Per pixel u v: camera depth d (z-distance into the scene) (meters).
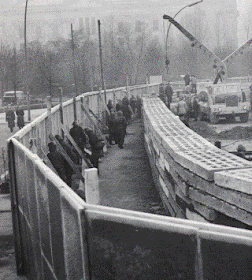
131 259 2.66
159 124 11.91
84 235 2.96
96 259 2.90
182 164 6.19
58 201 3.63
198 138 8.51
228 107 29.30
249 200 4.21
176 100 38.22
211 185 5.03
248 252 2.09
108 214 2.75
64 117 19.44
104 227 2.79
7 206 11.37
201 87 31.97
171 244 2.44
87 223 2.92
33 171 5.19
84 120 24.25
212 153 6.42
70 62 73.56
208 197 5.16
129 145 22.81
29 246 6.12
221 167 5.14
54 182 3.75
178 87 54.75
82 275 3.05
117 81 81.94
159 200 11.09
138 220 2.58
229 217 4.72
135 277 2.66
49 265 4.41
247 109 29.38
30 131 11.88
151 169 15.00
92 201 4.52
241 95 29.45
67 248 3.42
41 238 4.88
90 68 68.62
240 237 2.12
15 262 7.62
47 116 15.04
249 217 4.22
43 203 4.53
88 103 25.16
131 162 17.75
